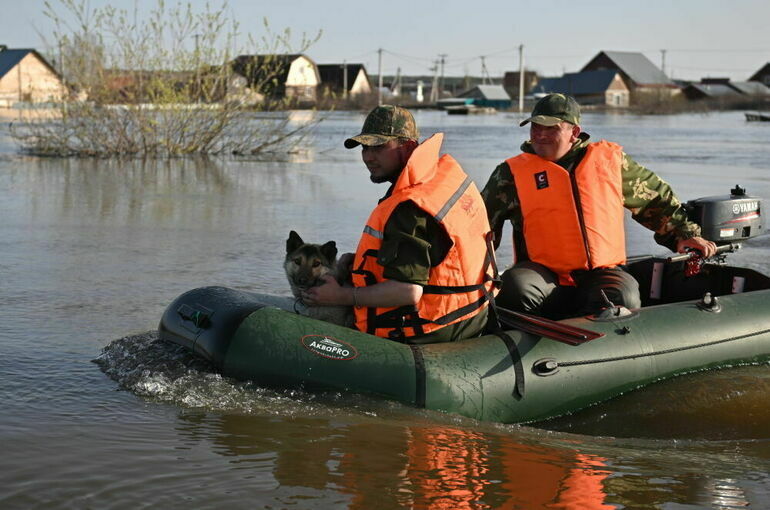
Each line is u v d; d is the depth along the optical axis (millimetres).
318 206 11492
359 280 3943
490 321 4254
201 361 4109
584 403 4008
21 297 5914
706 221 5246
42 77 51719
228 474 3004
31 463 3064
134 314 5512
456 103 79875
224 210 10961
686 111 76375
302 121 37844
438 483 2984
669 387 4191
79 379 4074
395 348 3848
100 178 14523
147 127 18891
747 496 2992
